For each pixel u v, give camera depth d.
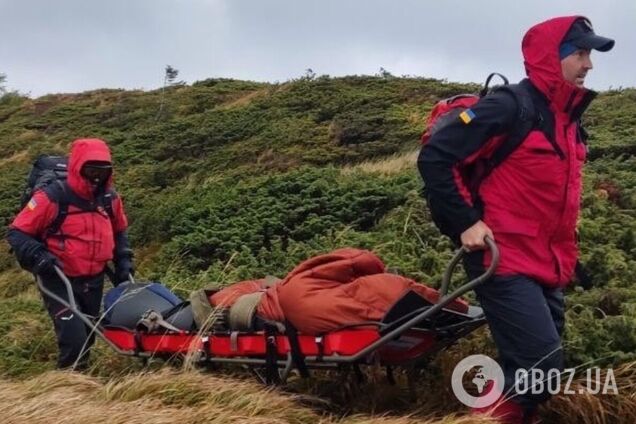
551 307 4.02
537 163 3.71
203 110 33.31
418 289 4.30
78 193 5.87
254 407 4.32
